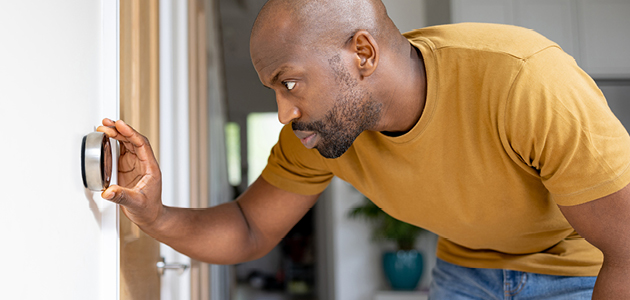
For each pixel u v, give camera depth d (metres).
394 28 0.89
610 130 0.78
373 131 1.01
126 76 0.94
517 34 0.88
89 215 0.74
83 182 0.71
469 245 1.20
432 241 4.06
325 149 0.88
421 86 0.91
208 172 2.64
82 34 0.73
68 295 0.65
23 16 0.53
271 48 0.79
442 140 0.93
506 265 1.18
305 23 0.79
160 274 1.23
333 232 4.15
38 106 0.57
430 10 3.70
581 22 3.33
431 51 0.91
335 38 0.80
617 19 3.33
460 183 0.98
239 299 6.32
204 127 2.48
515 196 0.96
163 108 1.48
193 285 1.89
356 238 4.09
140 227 0.91
